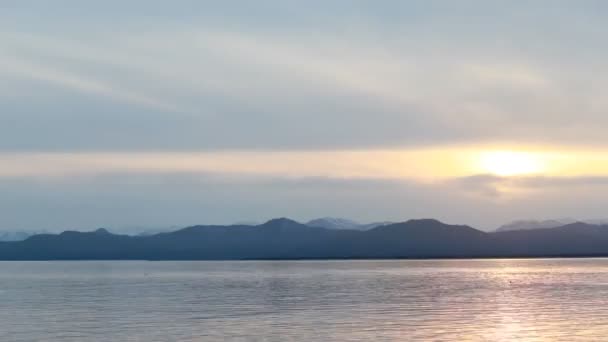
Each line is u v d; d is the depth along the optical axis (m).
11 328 64.62
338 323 65.19
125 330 61.78
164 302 95.19
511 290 117.44
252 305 88.19
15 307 88.88
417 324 63.88
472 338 54.34
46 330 62.81
